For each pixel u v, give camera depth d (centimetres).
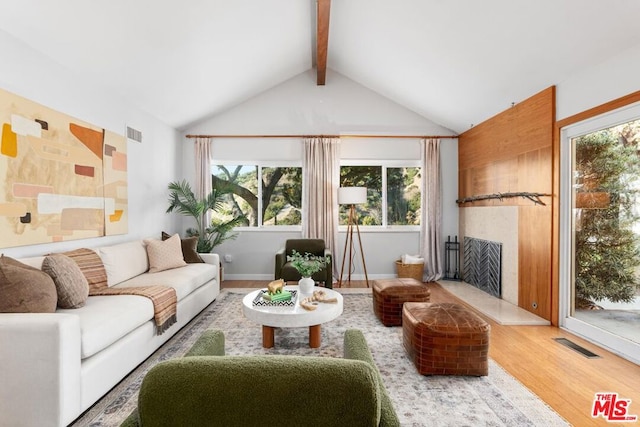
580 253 305
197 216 479
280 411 68
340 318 344
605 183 277
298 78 534
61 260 221
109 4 242
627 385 214
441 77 406
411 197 548
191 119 501
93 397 185
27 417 161
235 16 317
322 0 303
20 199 239
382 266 541
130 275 321
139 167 405
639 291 247
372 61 446
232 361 73
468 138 508
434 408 188
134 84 353
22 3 214
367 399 69
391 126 537
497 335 299
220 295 434
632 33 236
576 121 299
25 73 245
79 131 299
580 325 298
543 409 187
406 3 310
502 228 416
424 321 229
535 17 262
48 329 160
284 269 424
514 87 359
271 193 541
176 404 68
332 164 525
